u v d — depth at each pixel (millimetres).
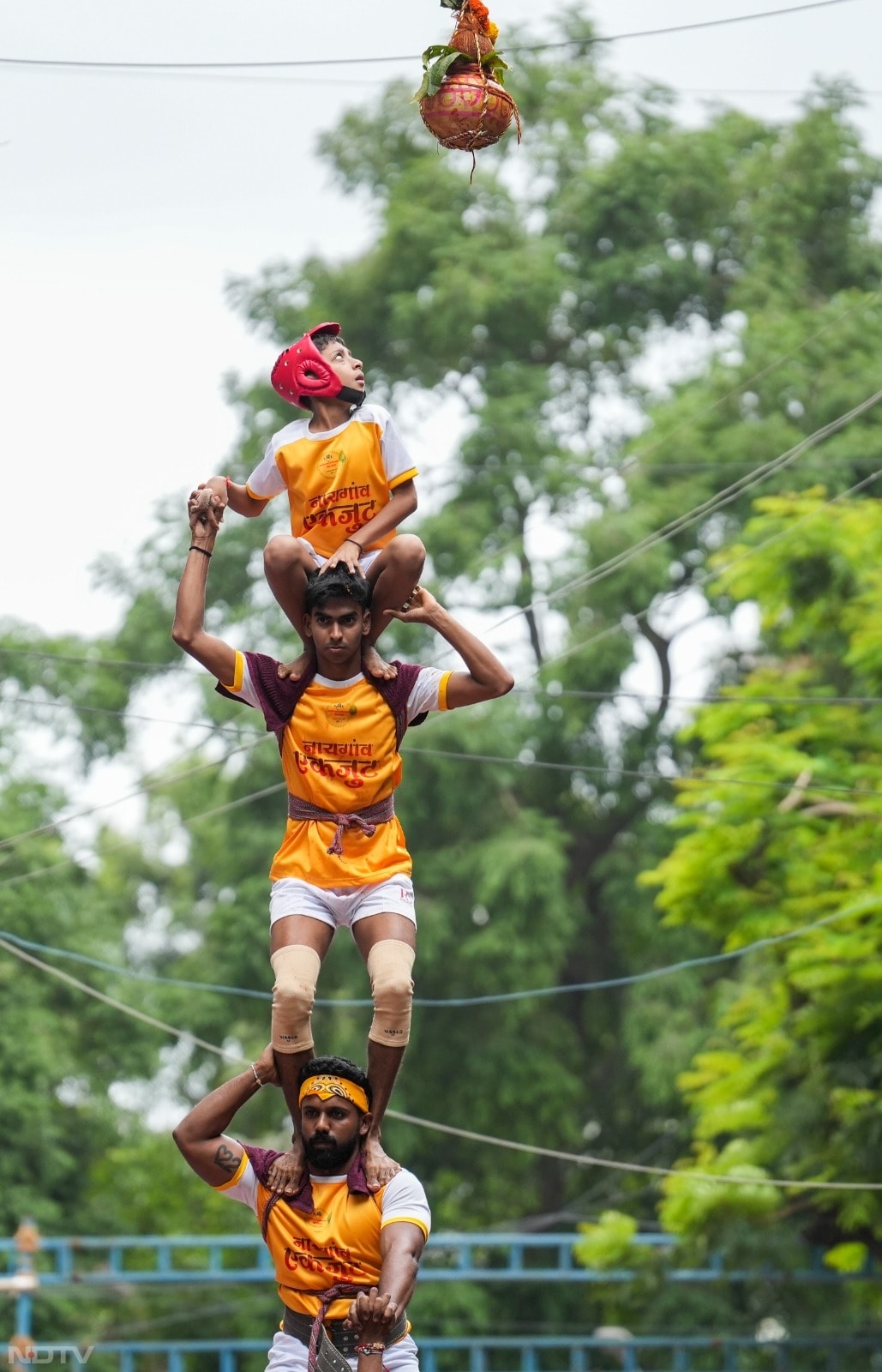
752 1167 42812
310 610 15617
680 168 69500
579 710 64312
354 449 16109
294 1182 15969
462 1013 61781
